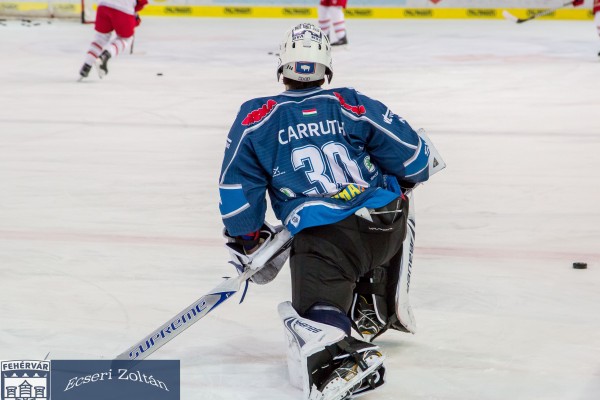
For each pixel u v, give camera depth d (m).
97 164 19.02
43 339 9.93
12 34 47.53
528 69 34.62
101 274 12.08
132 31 32.16
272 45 43.00
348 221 8.31
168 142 21.39
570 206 15.71
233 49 41.41
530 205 15.76
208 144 21.19
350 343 8.24
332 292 8.37
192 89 29.80
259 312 10.68
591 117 24.64
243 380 8.89
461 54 39.41
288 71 8.77
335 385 7.90
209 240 13.70
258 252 8.62
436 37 46.19
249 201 8.47
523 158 19.59
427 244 13.45
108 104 26.83
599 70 34.31
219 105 26.62
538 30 49.59
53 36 47.06
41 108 26.09
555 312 10.71
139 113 25.33
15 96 28.23
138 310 10.81
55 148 20.64
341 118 8.59
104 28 31.75
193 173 18.23
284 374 9.03
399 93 28.77
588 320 10.46
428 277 11.95
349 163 8.53
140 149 20.56
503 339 9.89
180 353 9.53
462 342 9.80
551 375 8.99
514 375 8.98
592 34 47.38
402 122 8.75
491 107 26.25
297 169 8.47
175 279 11.91
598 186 17.17
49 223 14.56
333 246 8.33
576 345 9.73
